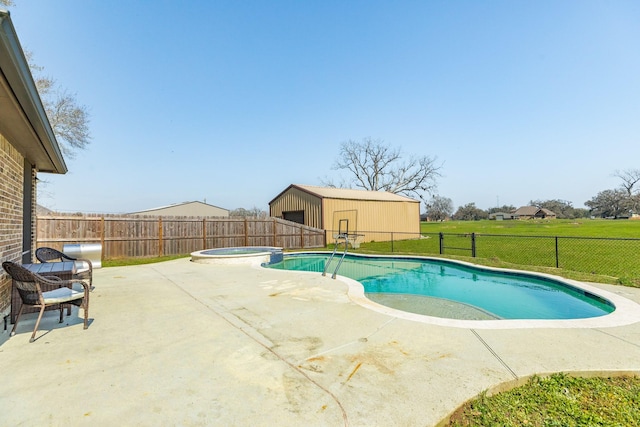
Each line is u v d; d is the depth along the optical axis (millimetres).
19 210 5070
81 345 3170
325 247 16109
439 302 6355
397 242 18547
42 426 1901
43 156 5746
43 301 3385
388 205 19828
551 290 6906
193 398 2219
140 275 7383
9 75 2490
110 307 4613
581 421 2072
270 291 5688
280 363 2789
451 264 9969
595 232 22984
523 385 2520
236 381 2461
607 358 2922
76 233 10328
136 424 1933
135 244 11398
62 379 2473
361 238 17453
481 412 2162
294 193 18906
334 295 5375
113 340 3312
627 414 2145
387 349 3115
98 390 2316
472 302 6336
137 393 2279
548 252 12656
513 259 11008
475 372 2635
